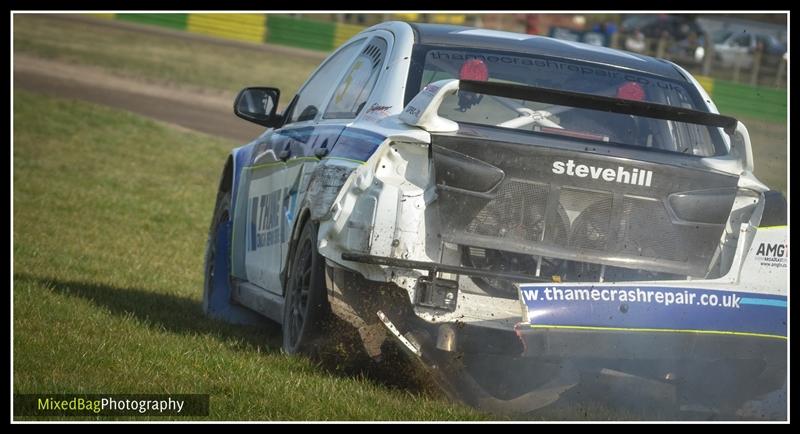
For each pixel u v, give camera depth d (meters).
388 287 18.75
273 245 24.02
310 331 19.98
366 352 19.61
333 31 151.12
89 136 83.88
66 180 66.31
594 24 147.62
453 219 18.36
